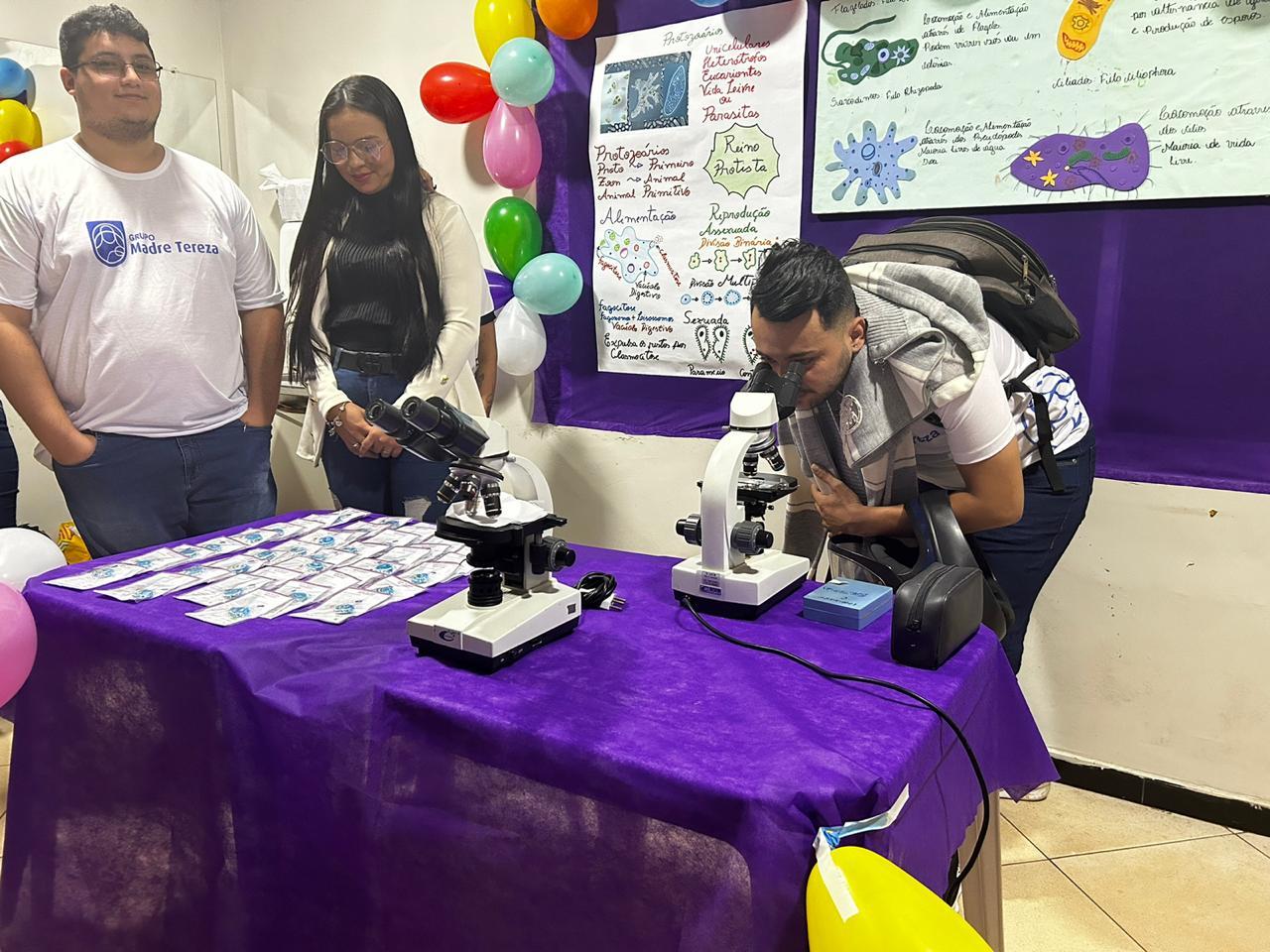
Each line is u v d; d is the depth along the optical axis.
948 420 1.36
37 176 1.84
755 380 1.28
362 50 2.86
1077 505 1.70
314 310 2.18
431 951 1.03
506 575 1.18
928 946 0.68
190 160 2.05
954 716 1.01
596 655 1.12
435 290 2.17
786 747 0.88
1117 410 1.97
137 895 1.28
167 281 1.96
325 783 1.08
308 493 3.23
